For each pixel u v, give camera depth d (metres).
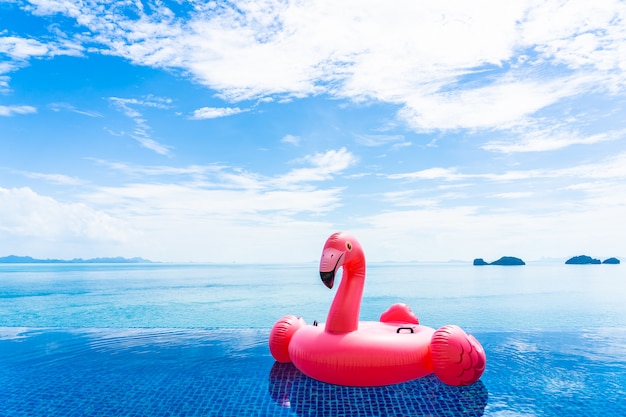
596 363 4.86
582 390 3.93
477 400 3.66
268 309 11.91
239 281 24.97
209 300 14.14
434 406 3.52
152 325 9.33
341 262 3.98
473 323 9.39
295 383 4.11
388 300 13.67
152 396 3.82
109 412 3.45
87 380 4.30
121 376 4.43
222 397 3.77
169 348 5.75
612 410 3.47
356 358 3.81
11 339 6.38
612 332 6.55
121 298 14.68
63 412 3.46
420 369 3.98
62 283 22.55
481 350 4.00
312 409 3.47
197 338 6.40
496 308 11.67
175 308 12.05
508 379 4.24
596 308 11.59
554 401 3.66
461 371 3.75
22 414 3.42
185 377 4.37
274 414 3.38
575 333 6.54
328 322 4.13
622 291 16.61
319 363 3.93
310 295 15.89
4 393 3.92
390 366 3.81
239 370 4.60
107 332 6.89
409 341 4.00
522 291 16.59
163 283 22.91
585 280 23.06
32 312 11.23
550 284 20.03
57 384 4.18
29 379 4.35
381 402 3.59
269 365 4.81
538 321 9.56
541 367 4.68
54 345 5.96
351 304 4.09
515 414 3.37
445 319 9.91
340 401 3.62
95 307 12.26
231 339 6.32
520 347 5.64
